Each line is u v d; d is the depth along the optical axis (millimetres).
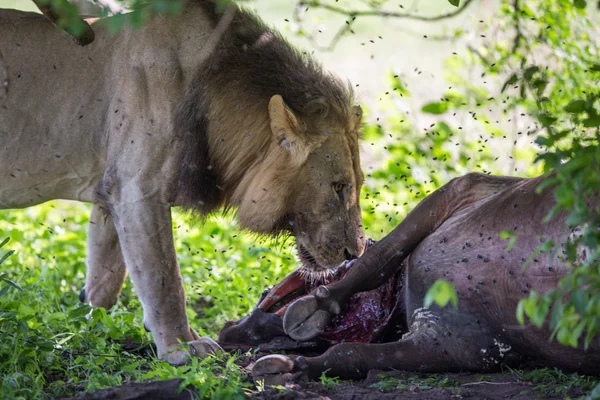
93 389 8797
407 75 22844
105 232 11648
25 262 13750
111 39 10516
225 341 10516
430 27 26797
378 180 16828
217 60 10312
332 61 25234
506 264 9023
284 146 10180
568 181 7172
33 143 10602
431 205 10234
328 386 8969
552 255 7488
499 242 9148
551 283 8680
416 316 9773
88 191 11109
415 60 25078
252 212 10477
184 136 10258
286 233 10875
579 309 6879
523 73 9297
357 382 9305
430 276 9625
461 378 9367
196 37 10359
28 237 14695
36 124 10562
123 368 9492
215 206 10969
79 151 10727
